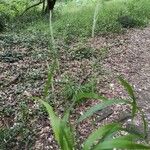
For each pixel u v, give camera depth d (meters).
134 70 9.57
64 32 12.90
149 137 5.57
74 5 22.00
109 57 10.43
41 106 6.70
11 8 18.61
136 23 15.10
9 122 6.34
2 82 8.12
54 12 18.17
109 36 12.90
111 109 6.82
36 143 5.69
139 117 6.58
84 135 5.77
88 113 2.17
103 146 1.89
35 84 8.01
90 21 14.62
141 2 19.89
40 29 13.95
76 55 10.17
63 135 2.15
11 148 5.51
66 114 2.22
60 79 8.12
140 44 12.34
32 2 21.06
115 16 15.77
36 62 9.69
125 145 1.87
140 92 8.08
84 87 7.54
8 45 11.11
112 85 8.17
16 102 7.08
